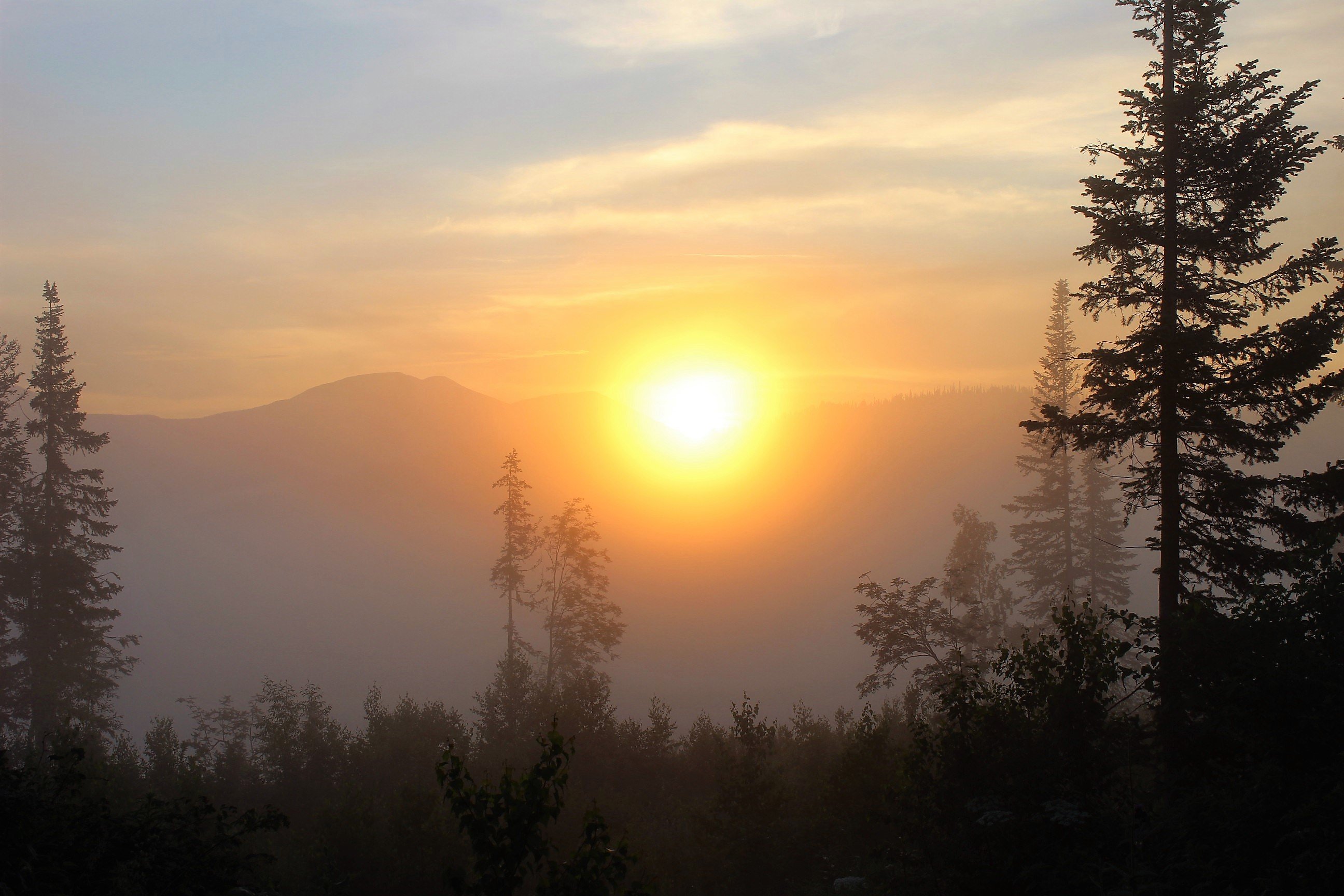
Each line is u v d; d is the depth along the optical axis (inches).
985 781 356.2
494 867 220.4
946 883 341.7
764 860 521.0
